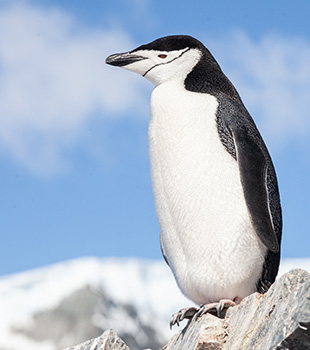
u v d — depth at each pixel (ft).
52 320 256.11
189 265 33.78
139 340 254.27
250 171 33.71
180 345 32.45
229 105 35.73
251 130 35.47
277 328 25.44
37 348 243.60
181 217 33.86
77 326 254.06
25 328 253.03
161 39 38.22
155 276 333.83
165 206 34.71
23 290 289.94
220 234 33.14
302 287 25.39
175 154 34.40
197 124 34.58
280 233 35.09
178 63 37.29
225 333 29.66
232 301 32.86
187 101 35.45
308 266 281.13
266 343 25.82
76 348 34.35
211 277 33.24
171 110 35.32
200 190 33.55
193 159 33.99
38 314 256.32
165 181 34.60
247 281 33.47
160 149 35.06
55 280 287.89
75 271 292.40
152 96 36.68
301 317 23.70
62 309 261.24
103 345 32.55
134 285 308.40
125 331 255.29
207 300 34.17
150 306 303.07
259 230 32.86
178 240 34.22
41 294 277.85
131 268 324.60
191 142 34.27
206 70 37.11
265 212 33.17
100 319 254.88
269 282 34.06
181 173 34.04
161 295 314.55
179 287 35.24
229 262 33.09
